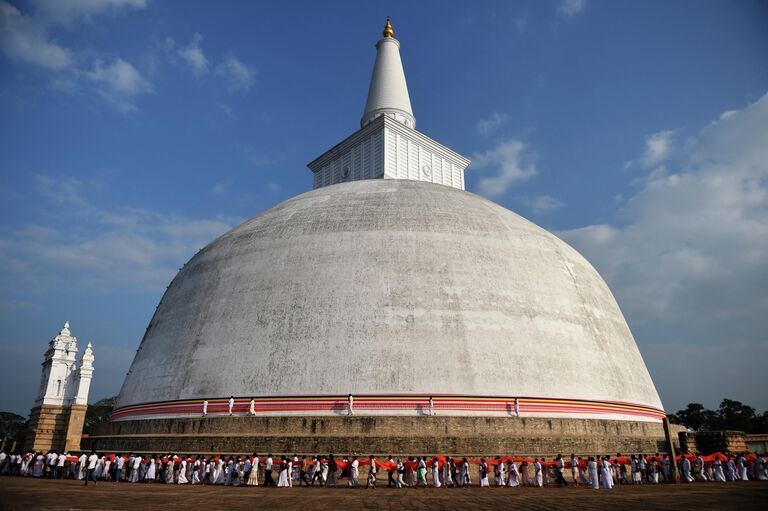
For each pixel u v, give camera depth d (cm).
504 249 3158
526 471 2292
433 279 2880
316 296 2842
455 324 2748
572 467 2309
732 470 2675
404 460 2309
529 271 3114
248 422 2566
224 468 2352
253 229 3422
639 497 1795
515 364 2716
